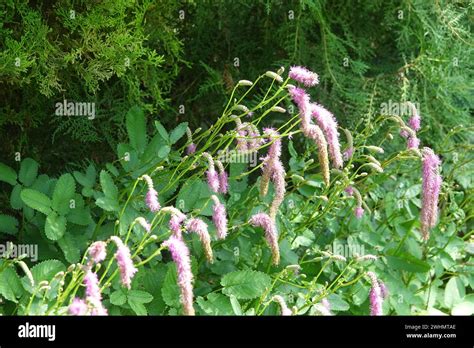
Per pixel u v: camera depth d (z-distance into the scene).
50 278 2.18
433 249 3.18
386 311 2.81
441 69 3.61
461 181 3.62
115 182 2.64
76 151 3.12
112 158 3.18
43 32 2.53
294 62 3.48
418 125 2.91
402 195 3.17
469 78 3.79
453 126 3.69
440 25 3.61
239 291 2.30
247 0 3.39
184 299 1.93
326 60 3.42
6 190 3.00
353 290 2.76
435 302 3.21
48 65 2.62
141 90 3.06
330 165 3.19
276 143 2.33
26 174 2.57
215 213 2.23
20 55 2.42
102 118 3.12
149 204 2.14
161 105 3.02
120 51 2.70
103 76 2.70
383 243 2.91
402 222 2.97
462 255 3.27
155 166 2.54
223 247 2.60
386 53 3.87
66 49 2.75
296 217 2.79
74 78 3.00
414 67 3.57
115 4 2.66
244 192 2.75
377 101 3.55
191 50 3.46
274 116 3.52
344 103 3.51
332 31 3.74
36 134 3.06
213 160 2.45
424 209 2.59
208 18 3.42
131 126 2.62
